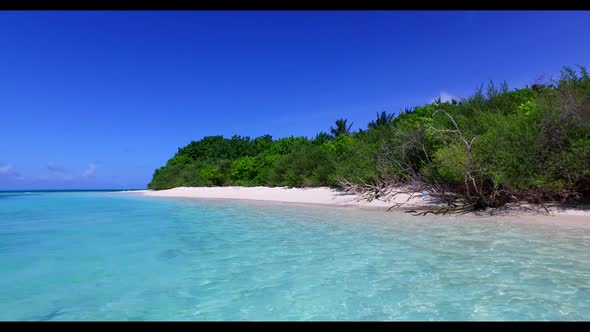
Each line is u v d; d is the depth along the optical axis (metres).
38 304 3.80
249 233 8.39
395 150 15.65
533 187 10.50
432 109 18.05
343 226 9.29
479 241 6.70
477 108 14.92
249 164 33.97
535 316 3.26
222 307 3.67
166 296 4.02
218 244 7.05
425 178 13.88
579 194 10.34
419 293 3.94
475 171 11.25
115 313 3.54
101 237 8.08
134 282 4.54
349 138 24.92
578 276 4.35
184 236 8.10
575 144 9.34
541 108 10.51
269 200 20.72
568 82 10.72
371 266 5.11
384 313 3.43
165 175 45.91
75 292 4.18
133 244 7.16
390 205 14.45
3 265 5.45
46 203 22.53
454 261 5.24
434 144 14.09
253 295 4.01
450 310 3.45
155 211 15.43
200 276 4.78
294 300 3.83
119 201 24.64
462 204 12.09
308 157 23.94
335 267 5.11
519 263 5.01
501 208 11.09
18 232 9.01
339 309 3.56
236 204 18.77
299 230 8.73
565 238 6.75
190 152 55.00
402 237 7.40
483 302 3.62
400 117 22.12
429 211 11.67
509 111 14.47
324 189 20.88
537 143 10.17
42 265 5.41
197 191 33.06
